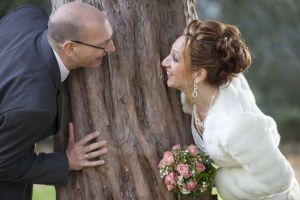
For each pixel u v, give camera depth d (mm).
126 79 4477
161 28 4559
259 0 16828
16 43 4406
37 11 4746
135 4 4457
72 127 4594
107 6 4438
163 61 4449
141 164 4531
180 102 4629
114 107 4496
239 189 4391
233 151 4199
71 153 4492
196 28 4281
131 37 4461
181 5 4617
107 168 4535
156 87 4523
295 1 17094
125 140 4508
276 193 4379
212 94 4383
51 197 8625
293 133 17672
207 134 4320
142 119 4535
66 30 4172
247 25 16828
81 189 4617
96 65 4387
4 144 4137
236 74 4375
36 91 4090
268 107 17656
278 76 17469
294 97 17828
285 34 17250
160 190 4551
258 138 4188
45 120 4117
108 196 4586
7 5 12875
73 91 4570
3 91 4121
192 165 4367
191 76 4332
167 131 4559
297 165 13961
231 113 4254
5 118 4051
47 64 4227
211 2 16953
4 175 4289
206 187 4445
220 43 4223
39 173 4359
